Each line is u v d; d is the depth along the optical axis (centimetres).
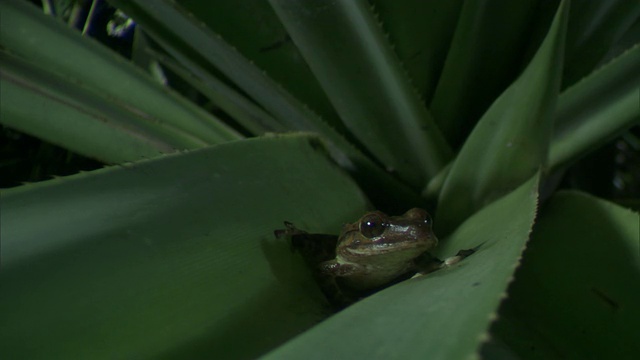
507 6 45
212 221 40
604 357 39
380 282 47
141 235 39
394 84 44
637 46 43
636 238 42
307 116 46
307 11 43
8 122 46
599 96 44
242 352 38
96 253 38
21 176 57
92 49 48
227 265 40
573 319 40
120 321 37
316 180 45
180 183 41
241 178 42
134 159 47
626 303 40
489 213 43
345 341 35
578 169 56
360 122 46
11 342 36
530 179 43
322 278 44
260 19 46
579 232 42
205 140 48
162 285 38
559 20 41
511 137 43
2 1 47
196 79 49
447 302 35
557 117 45
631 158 70
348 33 44
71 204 38
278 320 39
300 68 47
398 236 44
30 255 37
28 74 46
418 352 33
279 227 42
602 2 46
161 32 46
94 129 46
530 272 41
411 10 45
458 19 46
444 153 46
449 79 46
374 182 47
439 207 46
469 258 39
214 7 46
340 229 44
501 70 47
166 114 48
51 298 37
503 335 39
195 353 38
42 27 48
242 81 46
